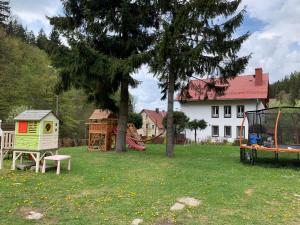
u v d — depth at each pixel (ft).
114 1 44.06
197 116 120.98
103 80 44.42
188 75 46.11
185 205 19.56
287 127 47.24
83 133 135.74
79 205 18.95
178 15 38.40
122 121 49.52
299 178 29.25
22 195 20.61
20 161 33.68
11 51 116.06
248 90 114.42
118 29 45.09
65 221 16.43
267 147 38.75
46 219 16.67
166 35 38.09
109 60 40.75
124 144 49.67
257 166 36.55
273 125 45.39
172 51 40.24
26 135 29.81
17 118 29.94
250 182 26.45
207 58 44.52
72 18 45.19
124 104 49.52
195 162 38.47
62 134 126.52
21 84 110.11
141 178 27.22
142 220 16.84
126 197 20.90
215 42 41.39
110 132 54.03
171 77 44.09
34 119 29.27
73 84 46.50
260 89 113.09
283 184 26.17
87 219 16.75
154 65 40.29
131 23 43.86
